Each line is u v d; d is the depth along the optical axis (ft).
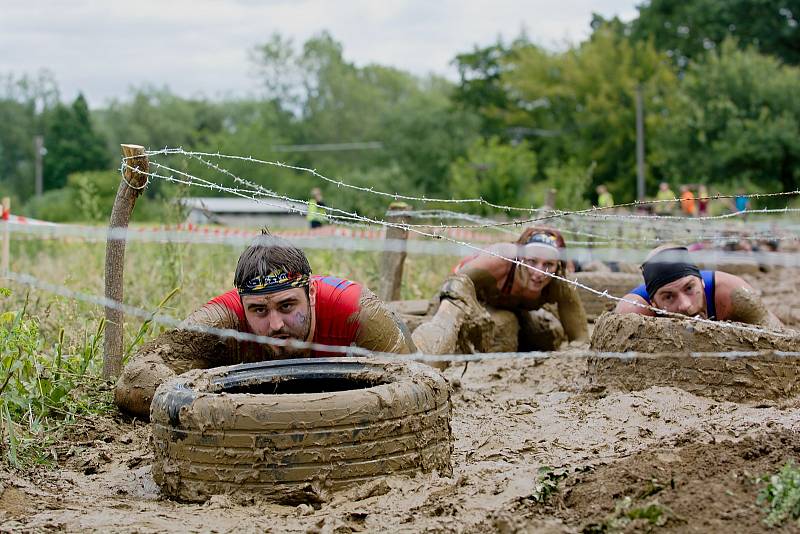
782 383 32.27
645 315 36.27
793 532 19.03
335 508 22.27
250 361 32.35
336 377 26.99
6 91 532.32
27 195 458.50
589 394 35.17
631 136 304.71
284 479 22.74
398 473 23.36
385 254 59.31
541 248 46.32
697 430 27.43
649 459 23.47
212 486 23.09
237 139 374.84
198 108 545.85
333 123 487.20
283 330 28.86
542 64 352.28
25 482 25.77
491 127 384.47
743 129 236.63
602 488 22.02
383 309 30.40
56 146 462.19
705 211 131.64
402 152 374.22
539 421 31.78
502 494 23.16
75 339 39.55
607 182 315.37
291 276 28.58
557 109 354.13
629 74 327.88
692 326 33.40
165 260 54.54
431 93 491.72
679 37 365.40
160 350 32.45
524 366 42.86
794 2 334.03
